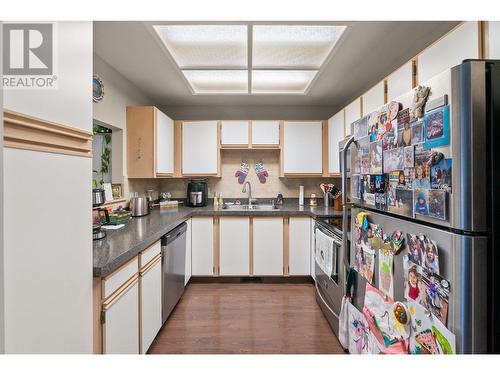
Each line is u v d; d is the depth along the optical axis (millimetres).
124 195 2766
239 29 1836
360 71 2535
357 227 1391
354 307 1472
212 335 2018
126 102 2793
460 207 753
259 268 3098
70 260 954
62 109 910
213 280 3160
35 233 794
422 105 883
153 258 1852
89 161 1072
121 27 1818
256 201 3738
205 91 3199
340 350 1834
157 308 1908
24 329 754
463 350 743
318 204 3725
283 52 2168
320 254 2365
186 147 3432
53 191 871
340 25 1765
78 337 997
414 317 921
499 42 1060
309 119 3736
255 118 3744
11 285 714
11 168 713
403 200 983
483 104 746
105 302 1228
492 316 743
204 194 3535
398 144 1016
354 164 1453
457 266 755
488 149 746
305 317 2287
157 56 2250
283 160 3410
